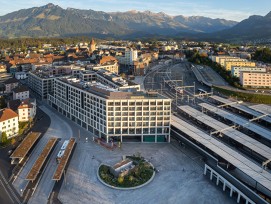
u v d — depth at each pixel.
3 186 139.12
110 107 181.38
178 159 166.88
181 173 152.25
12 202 127.44
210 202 129.00
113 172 148.75
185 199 131.00
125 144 185.00
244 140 172.38
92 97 194.00
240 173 141.00
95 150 176.50
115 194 134.25
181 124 192.50
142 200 130.12
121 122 184.00
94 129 198.38
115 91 190.00
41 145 183.12
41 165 152.62
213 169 144.75
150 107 183.25
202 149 166.12
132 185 140.25
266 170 136.12
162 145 184.62
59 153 166.88
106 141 186.25
